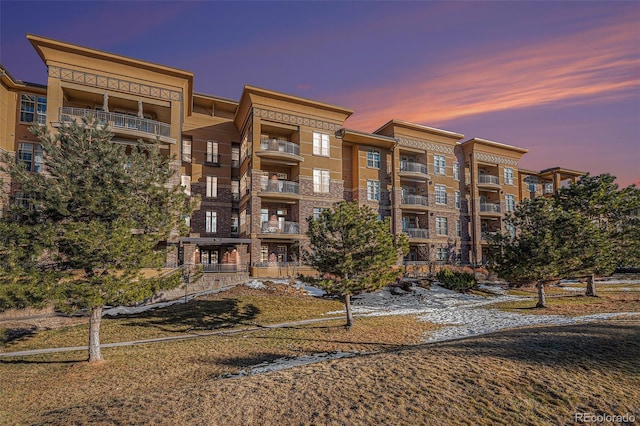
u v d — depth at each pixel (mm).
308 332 16953
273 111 31266
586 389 7480
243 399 7707
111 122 24438
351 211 16766
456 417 6547
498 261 23078
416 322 18828
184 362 12664
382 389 7754
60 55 24047
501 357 9352
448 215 40406
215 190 32312
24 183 11688
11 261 10633
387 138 36562
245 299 23031
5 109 24953
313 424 6473
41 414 8484
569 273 22562
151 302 23141
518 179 49469
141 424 6848
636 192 26047
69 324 19109
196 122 32375
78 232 11203
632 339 10461
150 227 13250
